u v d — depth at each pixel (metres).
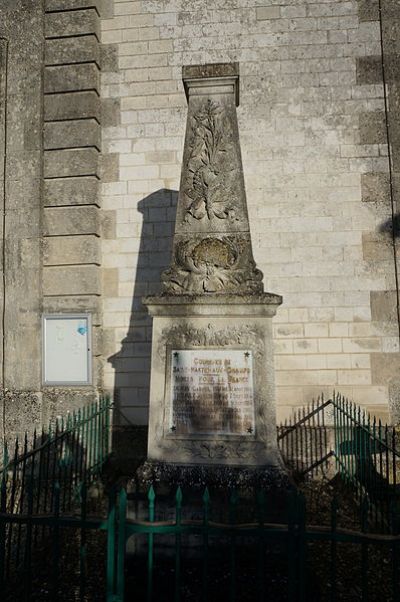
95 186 7.36
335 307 7.01
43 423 7.00
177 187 7.42
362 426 5.44
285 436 6.88
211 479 4.24
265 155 7.27
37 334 7.18
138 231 7.41
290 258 7.12
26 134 7.48
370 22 7.31
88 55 7.50
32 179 7.40
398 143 7.11
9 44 7.63
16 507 5.14
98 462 6.45
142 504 4.23
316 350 6.98
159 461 4.46
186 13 7.60
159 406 4.58
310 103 7.29
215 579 3.71
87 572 3.99
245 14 7.50
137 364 7.22
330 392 6.91
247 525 2.90
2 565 3.13
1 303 7.30
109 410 7.09
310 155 7.23
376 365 6.89
